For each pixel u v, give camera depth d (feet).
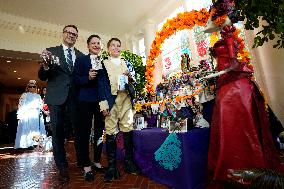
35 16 28.12
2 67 42.98
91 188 8.16
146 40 28.66
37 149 23.40
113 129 9.33
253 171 5.03
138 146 10.08
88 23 30.89
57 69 10.14
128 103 10.14
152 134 8.89
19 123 23.77
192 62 21.48
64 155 9.64
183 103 9.90
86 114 9.62
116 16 29.48
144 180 8.71
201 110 9.08
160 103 11.79
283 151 9.97
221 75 7.32
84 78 9.39
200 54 20.95
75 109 10.24
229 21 7.52
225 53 7.52
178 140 7.20
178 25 12.05
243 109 6.38
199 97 8.84
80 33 32.27
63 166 9.38
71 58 10.74
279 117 12.32
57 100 9.64
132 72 10.68
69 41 10.77
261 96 6.87
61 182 9.10
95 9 27.71
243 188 4.93
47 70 9.46
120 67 10.17
